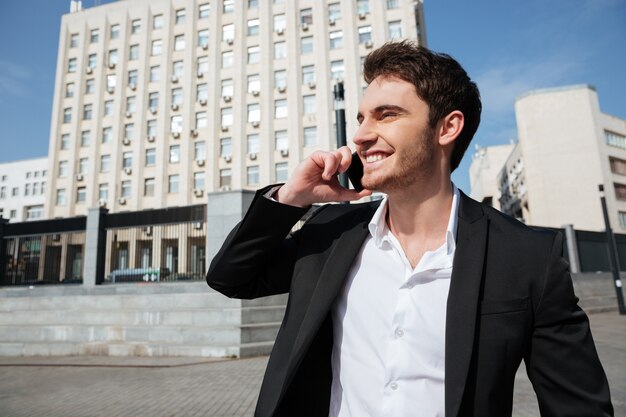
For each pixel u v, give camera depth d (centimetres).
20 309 921
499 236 89
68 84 3666
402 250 96
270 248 104
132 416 421
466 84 100
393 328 89
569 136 3253
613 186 3194
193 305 827
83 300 892
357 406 91
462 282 83
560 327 82
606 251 1742
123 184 3378
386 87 94
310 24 3319
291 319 97
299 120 3173
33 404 478
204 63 3434
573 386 79
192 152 3306
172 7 3588
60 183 3494
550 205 3200
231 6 3503
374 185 94
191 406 450
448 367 77
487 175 4872
